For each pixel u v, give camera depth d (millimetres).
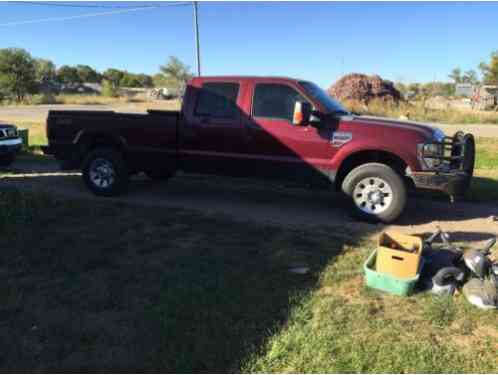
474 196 7984
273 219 6547
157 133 7414
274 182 6918
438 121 25203
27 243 5328
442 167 6172
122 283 4324
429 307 3857
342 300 4031
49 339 3438
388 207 6281
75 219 6305
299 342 3391
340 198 7918
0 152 10008
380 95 31594
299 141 6574
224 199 7785
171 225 6113
